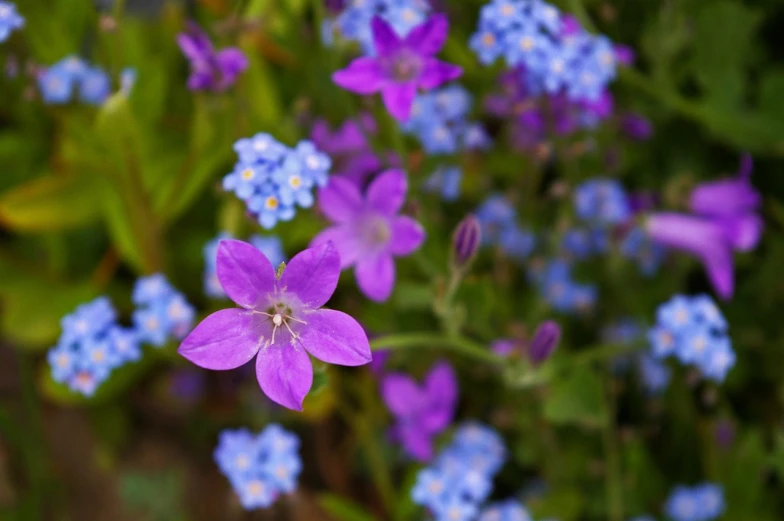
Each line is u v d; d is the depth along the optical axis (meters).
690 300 0.39
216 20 0.45
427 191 0.42
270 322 0.31
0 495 0.45
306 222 0.42
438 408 0.41
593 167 0.44
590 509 0.42
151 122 0.44
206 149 0.42
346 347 0.31
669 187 0.42
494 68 0.44
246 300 0.31
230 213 0.41
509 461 0.44
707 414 0.44
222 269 0.31
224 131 0.42
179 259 0.45
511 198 0.43
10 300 0.44
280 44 0.43
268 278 0.31
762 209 0.46
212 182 0.45
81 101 0.42
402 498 0.42
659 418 0.43
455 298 0.40
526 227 0.44
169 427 0.46
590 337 0.44
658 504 0.42
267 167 0.35
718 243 0.41
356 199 0.36
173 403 0.45
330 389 0.42
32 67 0.41
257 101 0.43
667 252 0.44
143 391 0.46
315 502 0.44
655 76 0.44
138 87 0.44
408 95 0.36
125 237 0.43
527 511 0.40
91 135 0.41
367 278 0.36
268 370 0.31
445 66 0.35
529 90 0.41
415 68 0.36
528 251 0.44
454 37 0.44
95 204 0.43
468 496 0.39
